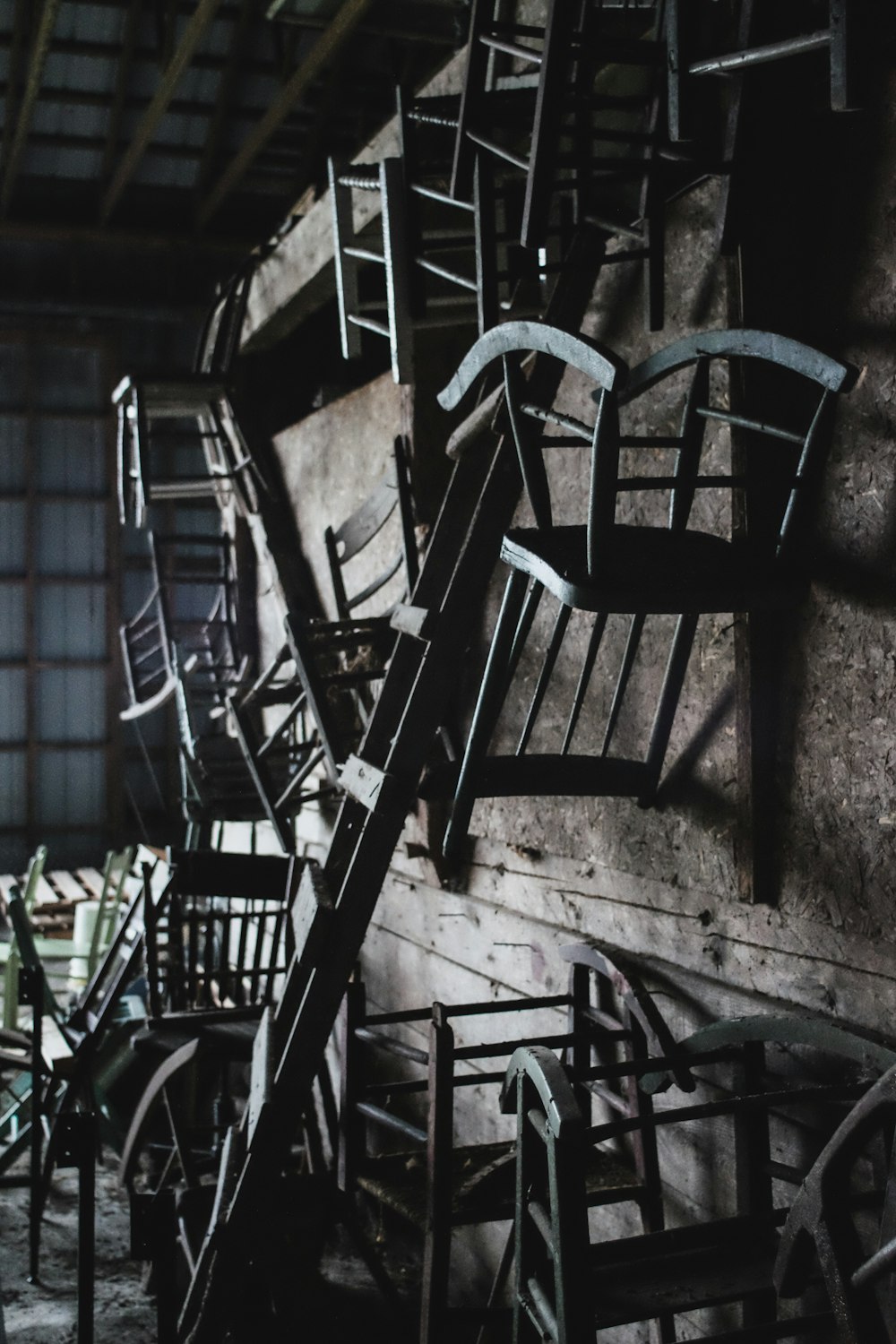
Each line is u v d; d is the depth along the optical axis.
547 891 4.57
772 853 3.38
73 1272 4.90
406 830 5.56
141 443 7.19
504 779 3.55
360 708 5.93
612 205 3.98
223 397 7.47
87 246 10.85
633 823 3.96
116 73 9.10
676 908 3.81
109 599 11.21
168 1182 5.51
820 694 3.19
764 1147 3.19
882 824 3.02
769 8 3.09
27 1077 6.43
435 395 5.57
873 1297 2.26
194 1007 5.58
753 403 3.26
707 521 3.54
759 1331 2.55
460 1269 4.73
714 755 3.57
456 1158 4.13
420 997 5.53
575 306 3.80
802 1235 2.39
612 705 3.74
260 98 9.52
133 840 11.27
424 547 5.51
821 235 3.17
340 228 4.66
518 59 4.59
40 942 8.30
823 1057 3.11
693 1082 3.34
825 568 3.15
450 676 3.96
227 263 11.21
